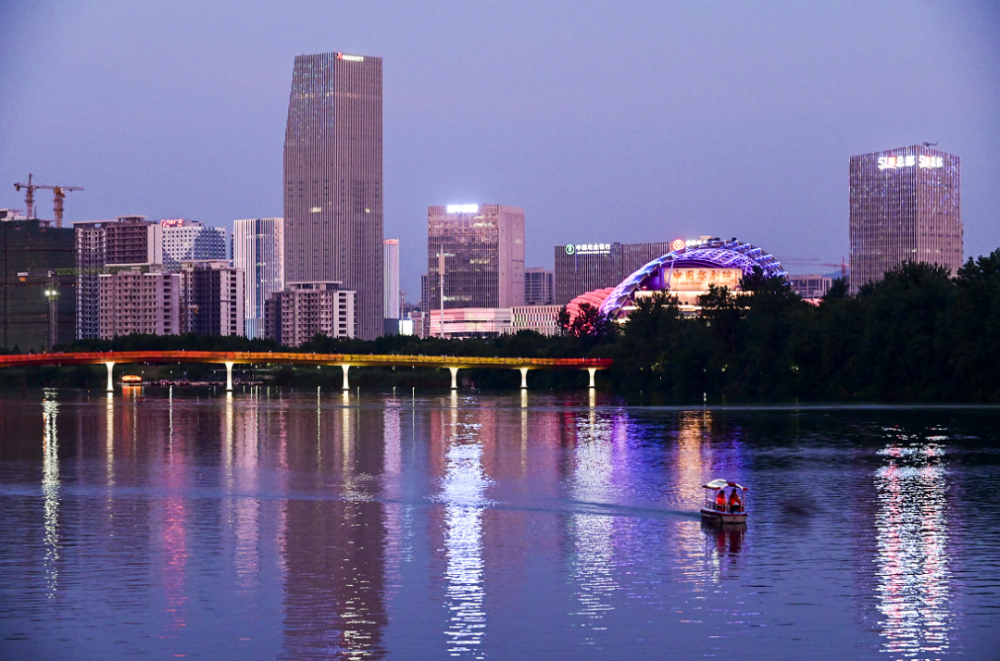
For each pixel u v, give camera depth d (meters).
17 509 87.81
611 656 52.72
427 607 59.62
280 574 66.19
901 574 65.88
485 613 58.66
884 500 91.19
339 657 52.50
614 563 68.69
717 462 118.50
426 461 122.19
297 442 147.00
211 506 89.50
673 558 69.88
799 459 120.31
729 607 59.59
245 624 56.88
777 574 65.88
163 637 55.00
